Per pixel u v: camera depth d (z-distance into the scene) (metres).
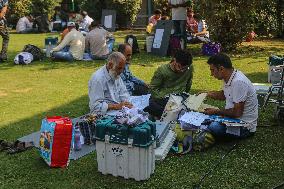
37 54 12.92
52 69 11.58
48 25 24.09
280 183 4.64
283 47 14.77
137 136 4.59
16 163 5.26
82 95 8.68
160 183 4.67
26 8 27.09
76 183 4.72
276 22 16.66
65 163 5.12
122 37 19.77
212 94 6.16
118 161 4.77
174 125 5.72
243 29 13.87
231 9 13.55
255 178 4.75
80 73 10.98
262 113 6.95
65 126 5.02
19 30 23.81
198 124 5.50
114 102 5.80
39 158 5.39
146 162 4.66
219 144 5.73
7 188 4.65
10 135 6.30
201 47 14.47
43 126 5.21
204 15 14.01
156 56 13.45
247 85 5.60
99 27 13.24
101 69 5.83
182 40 13.71
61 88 9.34
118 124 4.71
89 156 5.41
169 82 6.68
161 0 21.28
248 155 5.37
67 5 24.97
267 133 6.12
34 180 4.82
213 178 4.77
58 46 12.80
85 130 5.70
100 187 4.62
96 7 24.28
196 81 9.53
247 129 5.75
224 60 5.60
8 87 9.54
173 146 5.53
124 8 24.03
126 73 7.28
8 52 15.08
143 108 6.25
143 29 24.22
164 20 13.88
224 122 5.57
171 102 6.09
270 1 14.50
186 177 4.80
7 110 7.67
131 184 4.67
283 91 6.80
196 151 5.50
